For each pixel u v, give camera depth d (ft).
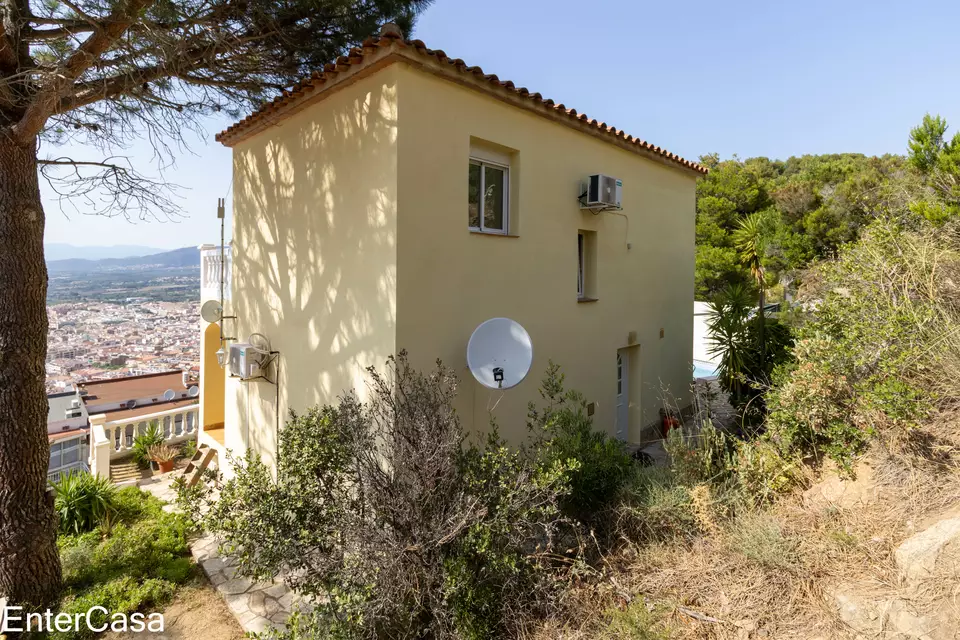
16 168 16.78
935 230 21.09
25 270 16.90
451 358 19.12
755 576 12.90
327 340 20.48
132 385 63.10
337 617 12.17
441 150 18.65
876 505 14.14
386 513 13.41
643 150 30.04
